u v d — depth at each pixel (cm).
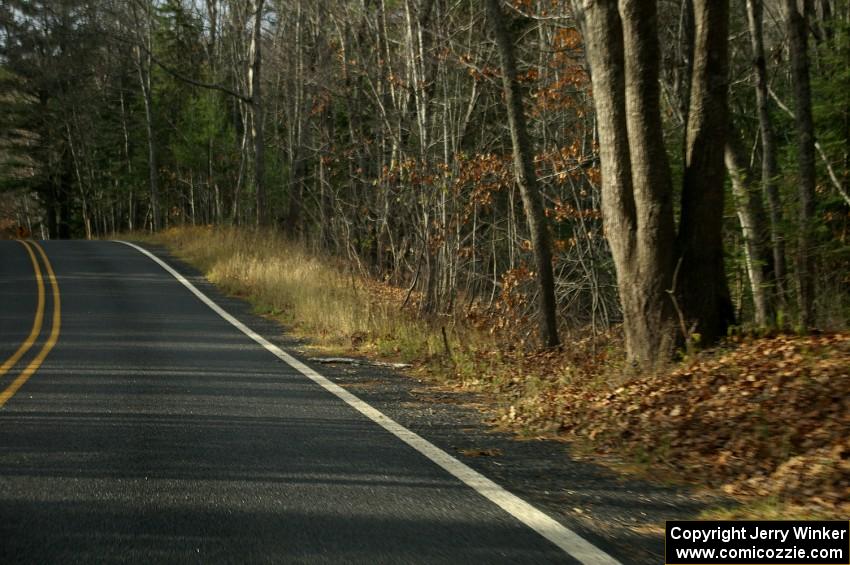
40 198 6756
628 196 1042
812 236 1380
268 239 2955
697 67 1027
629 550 486
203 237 3303
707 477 643
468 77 2420
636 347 1041
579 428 812
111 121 6250
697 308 1017
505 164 1998
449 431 815
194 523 536
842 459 623
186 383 1064
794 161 1619
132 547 494
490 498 588
